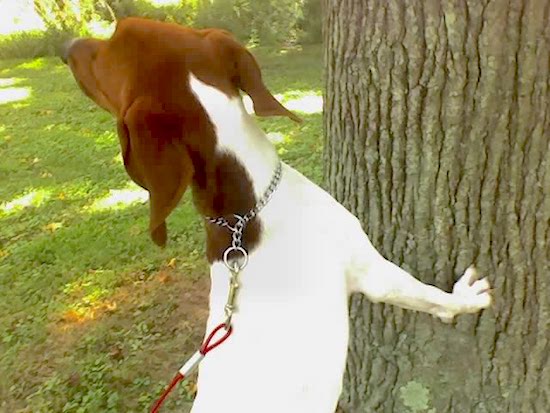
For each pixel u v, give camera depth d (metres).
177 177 0.65
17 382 1.34
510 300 0.88
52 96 3.19
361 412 1.00
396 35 0.80
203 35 0.69
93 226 1.88
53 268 1.70
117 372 1.32
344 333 0.72
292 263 0.70
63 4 4.22
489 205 0.84
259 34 3.77
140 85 0.66
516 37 0.77
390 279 0.78
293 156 2.10
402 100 0.83
